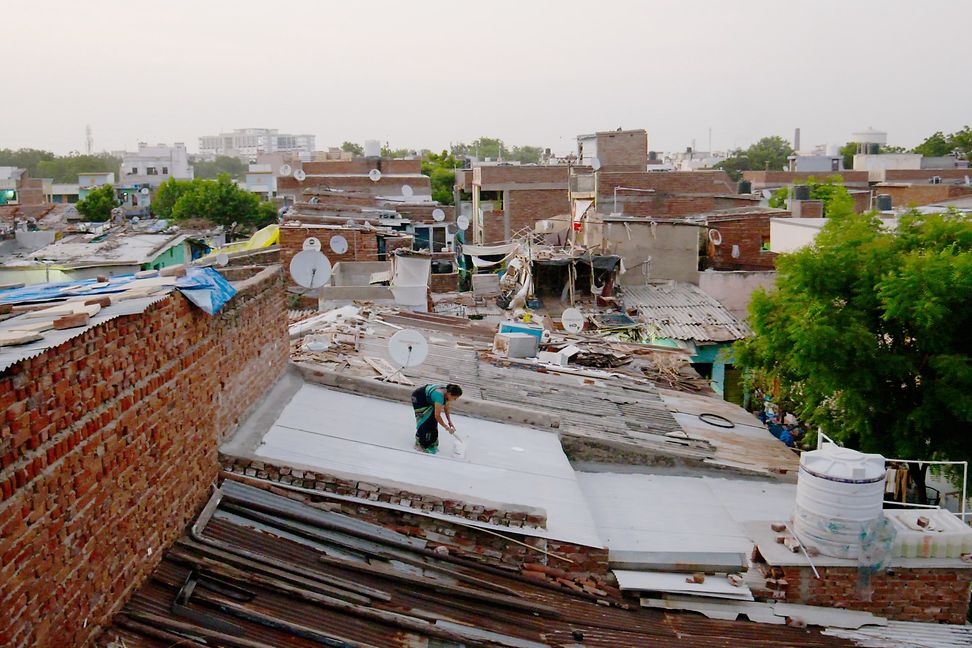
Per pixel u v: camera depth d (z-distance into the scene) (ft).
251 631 21.63
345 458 31.09
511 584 28.09
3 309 21.99
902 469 43.68
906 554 32.27
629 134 159.33
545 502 31.71
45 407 17.07
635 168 159.84
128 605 20.97
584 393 49.57
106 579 19.86
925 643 30.53
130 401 21.16
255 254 53.42
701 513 36.50
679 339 78.69
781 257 51.31
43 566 16.93
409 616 24.58
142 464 21.91
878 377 47.11
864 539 31.94
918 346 46.26
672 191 131.13
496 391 45.80
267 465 28.12
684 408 51.42
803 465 33.30
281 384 37.37
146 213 270.46
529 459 35.81
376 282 89.66
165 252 129.80
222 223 221.87
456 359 51.98
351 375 41.96
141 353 21.90
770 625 30.17
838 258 48.11
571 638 26.22
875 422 48.19
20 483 16.07
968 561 32.32
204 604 22.07
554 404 45.70
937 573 32.30
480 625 25.40
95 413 19.29
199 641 20.51
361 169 207.31
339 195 152.97
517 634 25.54
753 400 77.71
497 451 35.91
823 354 45.88
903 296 43.91
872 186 178.60
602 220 94.12
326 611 23.45
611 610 28.81
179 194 255.29
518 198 155.53
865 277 46.98
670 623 29.22
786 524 34.71
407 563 27.04
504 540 29.04
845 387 46.42
